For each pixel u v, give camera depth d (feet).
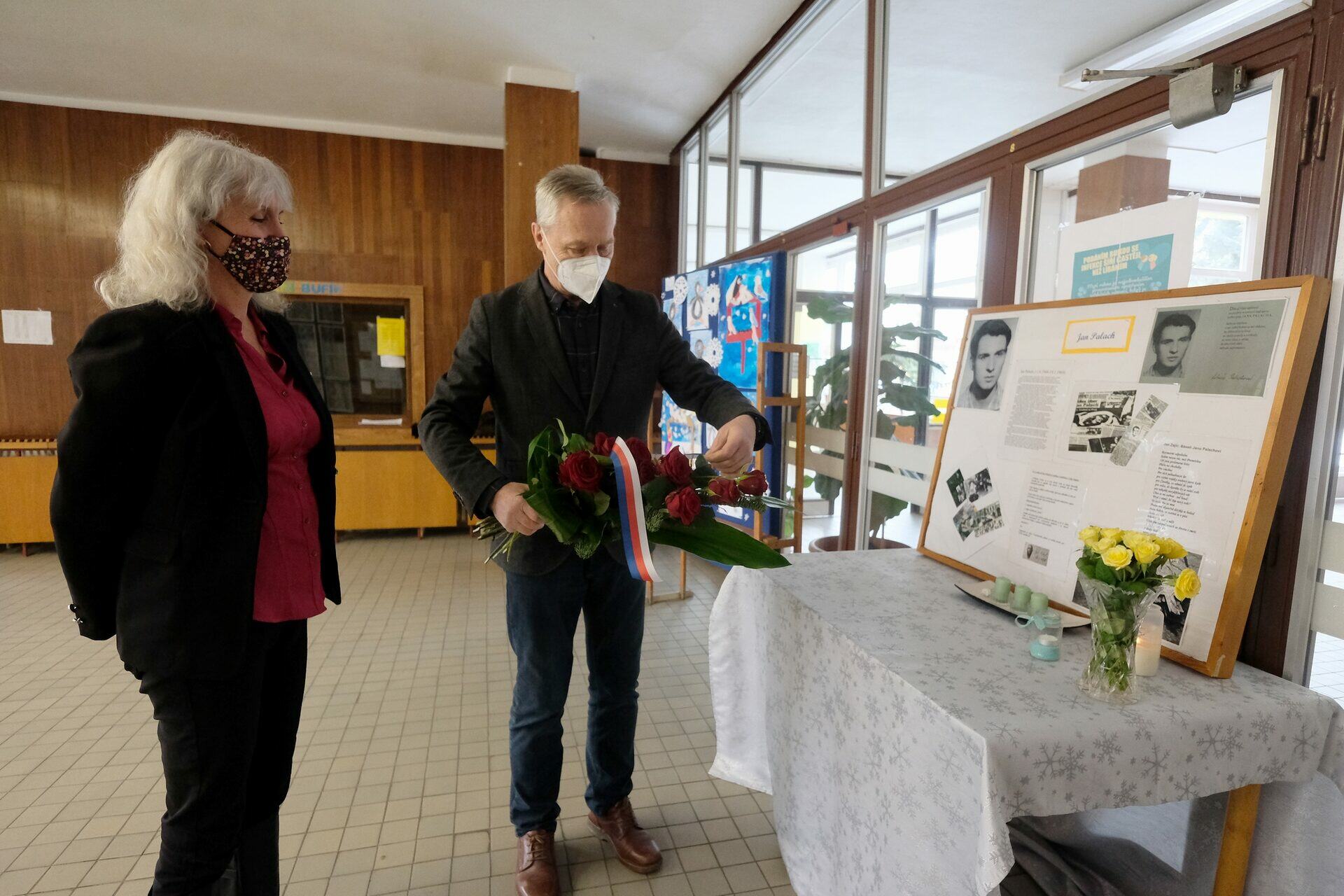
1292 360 3.37
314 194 15.61
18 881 5.08
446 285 16.43
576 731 7.30
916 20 8.27
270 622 3.63
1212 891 3.73
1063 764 2.95
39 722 7.41
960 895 3.05
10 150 14.19
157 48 11.88
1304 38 4.02
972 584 4.77
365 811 5.94
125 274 3.36
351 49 11.87
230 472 3.34
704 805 6.06
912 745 3.37
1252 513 3.39
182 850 3.38
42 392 14.76
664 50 11.78
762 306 11.08
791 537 11.80
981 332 5.37
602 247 4.51
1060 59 6.31
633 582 5.01
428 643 9.77
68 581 3.23
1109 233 5.34
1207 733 3.15
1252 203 4.42
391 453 15.72
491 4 10.33
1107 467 4.15
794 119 11.23
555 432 4.64
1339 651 4.00
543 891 4.80
